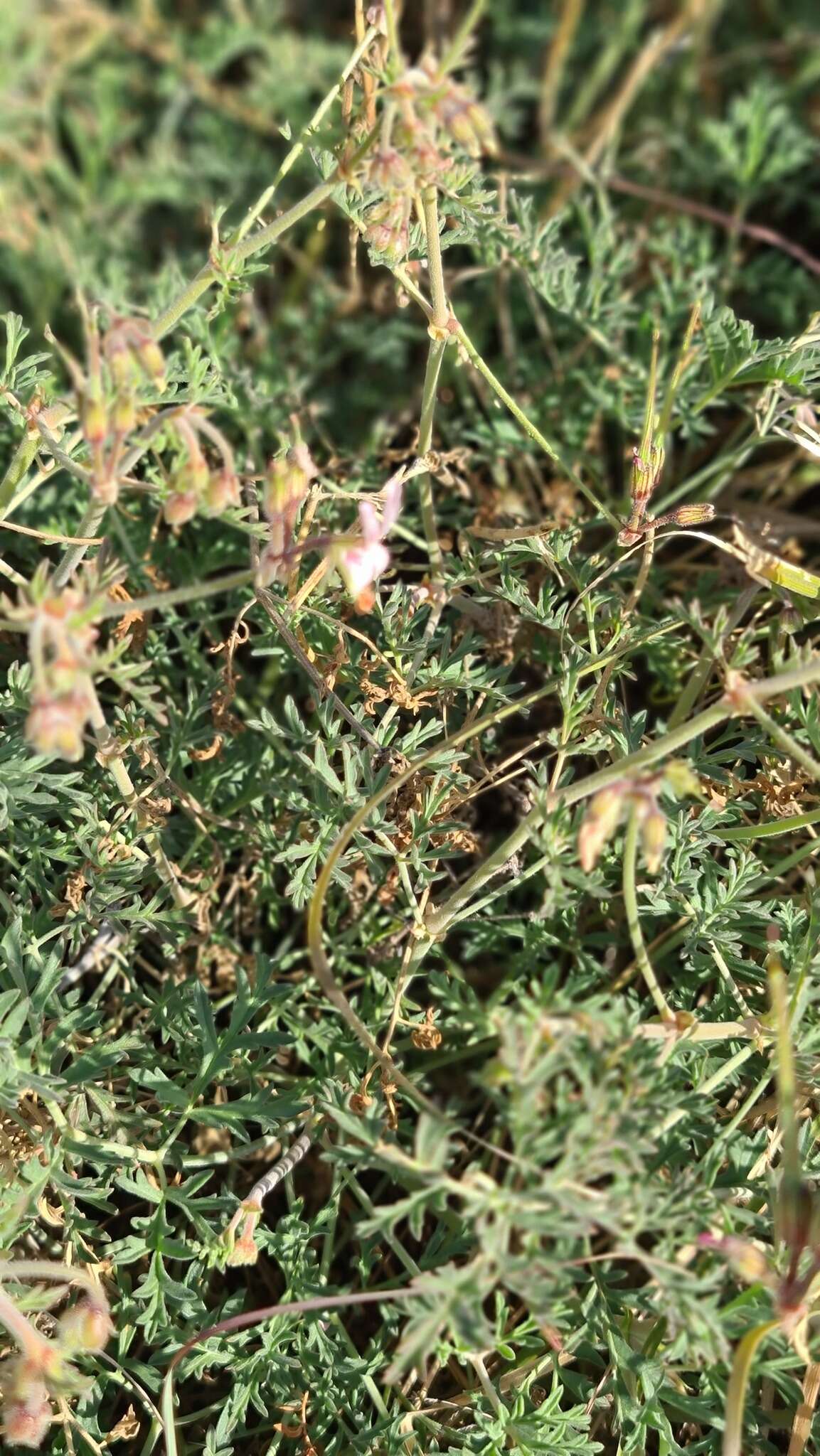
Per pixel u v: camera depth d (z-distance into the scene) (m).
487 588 0.28
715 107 0.44
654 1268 0.20
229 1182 0.27
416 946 0.25
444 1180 0.20
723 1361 0.23
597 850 0.20
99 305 0.22
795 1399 0.23
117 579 0.24
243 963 0.29
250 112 0.43
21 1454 0.24
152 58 0.45
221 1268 0.24
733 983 0.26
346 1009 0.24
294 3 0.47
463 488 0.31
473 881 0.24
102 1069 0.24
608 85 0.44
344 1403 0.25
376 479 0.32
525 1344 0.24
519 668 0.32
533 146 0.44
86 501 0.31
